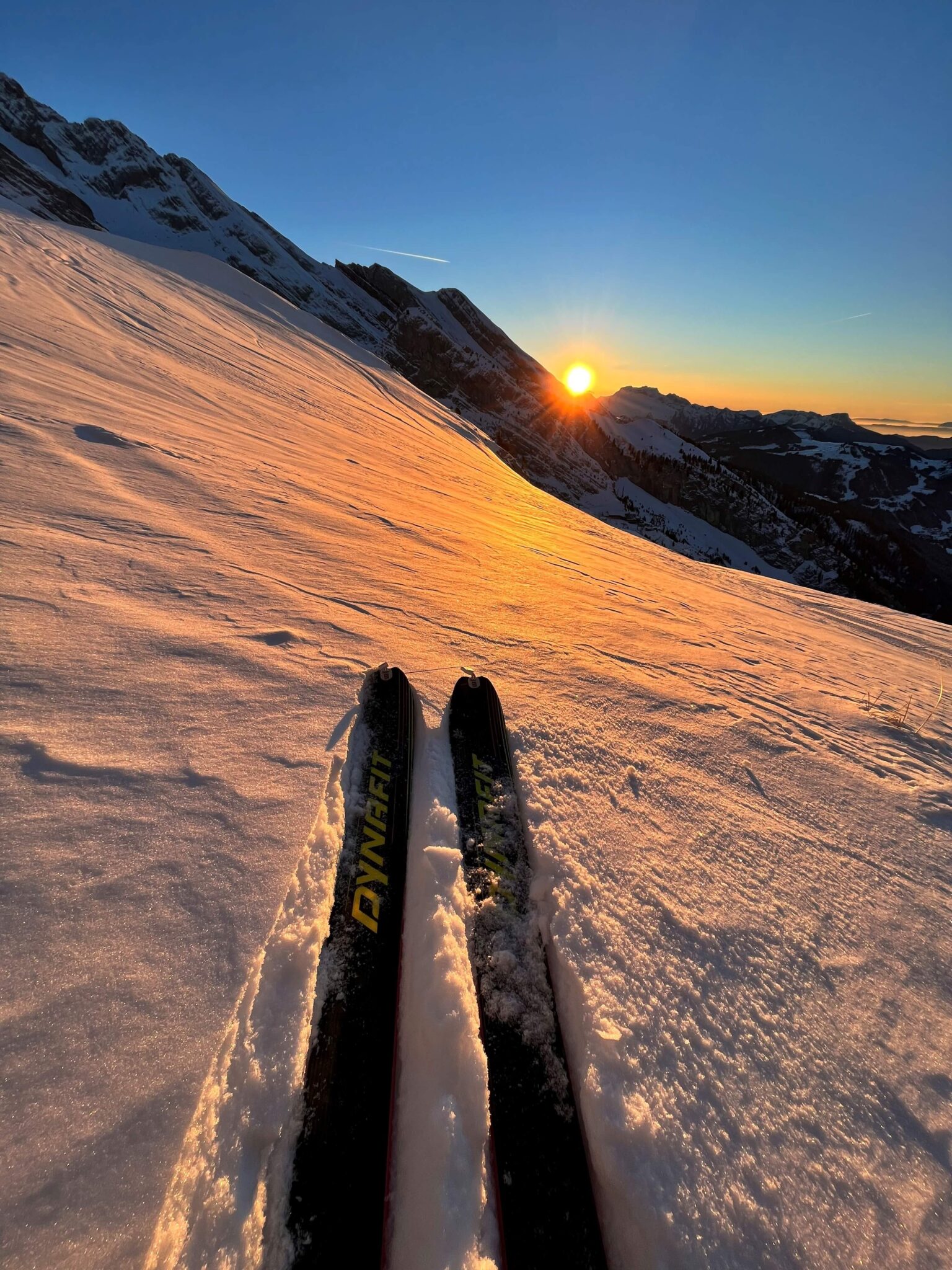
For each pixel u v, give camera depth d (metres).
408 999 1.40
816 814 2.54
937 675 6.50
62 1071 1.06
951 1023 1.58
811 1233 1.08
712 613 6.95
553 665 3.54
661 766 2.64
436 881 1.71
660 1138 1.18
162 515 3.98
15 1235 0.86
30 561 2.83
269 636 2.89
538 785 2.28
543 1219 1.04
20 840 1.48
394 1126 1.15
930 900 2.10
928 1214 1.13
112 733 1.93
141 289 16.23
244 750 2.03
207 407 8.34
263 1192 1.02
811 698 4.20
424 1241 1.00
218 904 1.46
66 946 1.27
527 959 1.57
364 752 2.19
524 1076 1.28
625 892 1.82
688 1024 1.43
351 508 6.16
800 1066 1.38
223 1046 1.18
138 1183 0.96
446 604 4.14
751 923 1.81
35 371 5.95
